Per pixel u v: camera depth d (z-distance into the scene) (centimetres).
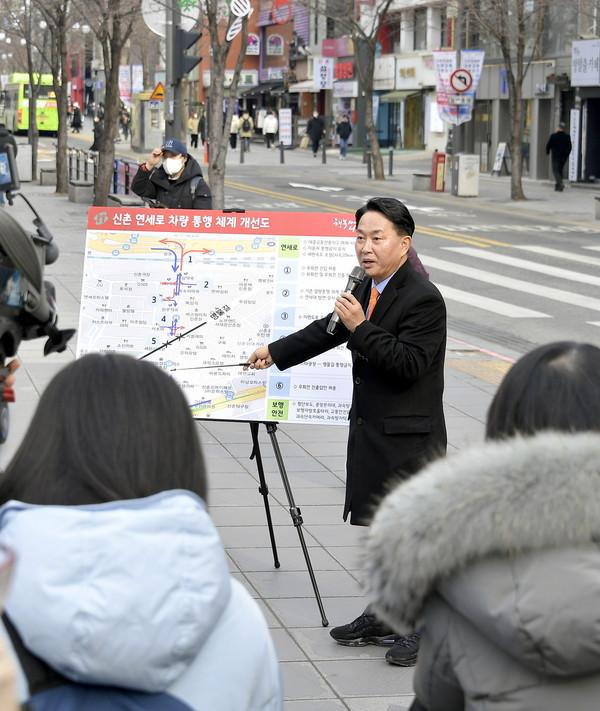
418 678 206
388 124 5175
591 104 3350
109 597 169
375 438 446
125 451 186
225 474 704
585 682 185
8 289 372
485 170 4066
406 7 4444
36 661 175
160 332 522
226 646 187
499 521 180
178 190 1050
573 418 204
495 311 1398
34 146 3266
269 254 520
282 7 5422
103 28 2228
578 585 178
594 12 3198
